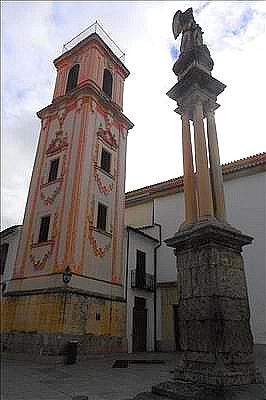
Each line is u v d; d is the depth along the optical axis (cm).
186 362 609
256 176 1734
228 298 611
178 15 1037
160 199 2211
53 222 1678
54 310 1405
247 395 501
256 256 1580
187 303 652
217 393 502
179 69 926
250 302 1521
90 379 912
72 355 1267
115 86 2280
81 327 1436
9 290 1680
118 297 1698
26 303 1547
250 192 1725
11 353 1451
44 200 1800
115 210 1892
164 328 1845
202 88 860
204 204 718
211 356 564
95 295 1557
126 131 2220
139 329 1783
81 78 2103
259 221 1634
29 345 1415
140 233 1981
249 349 595
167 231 2078
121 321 1667
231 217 1738
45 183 1855
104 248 1727
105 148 1964
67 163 1789
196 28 959
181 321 654
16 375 989
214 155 812
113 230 1831
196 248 672
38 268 1617
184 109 887
